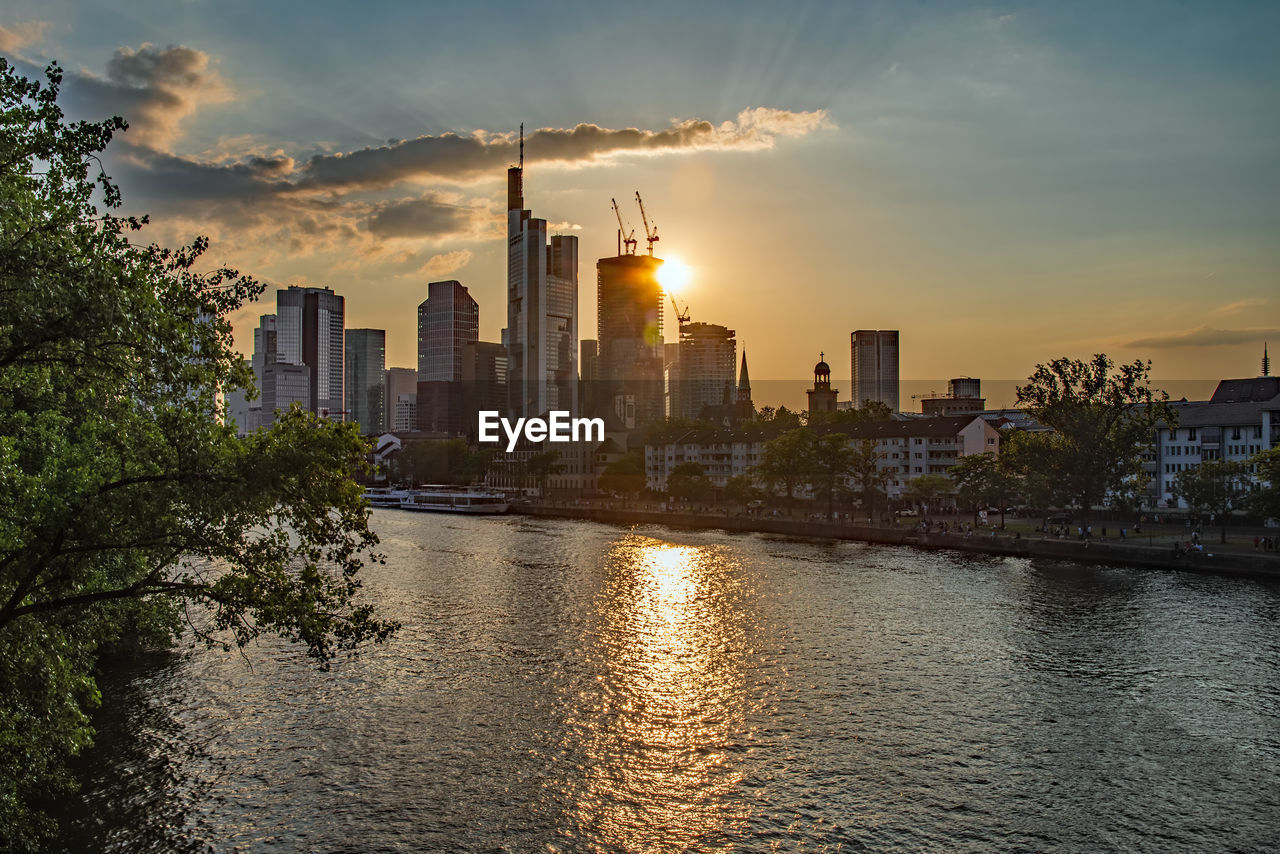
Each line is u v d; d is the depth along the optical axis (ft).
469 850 138.62
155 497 96.02
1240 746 179.42
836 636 272.10
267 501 97.55
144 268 99.45
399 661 241.14
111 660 234.58
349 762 170.50
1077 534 481.05
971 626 284.00
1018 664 238.68
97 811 148.87
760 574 399.03
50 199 94.32
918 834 143.74
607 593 351.67
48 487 97.19
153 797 154.30
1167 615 296.71
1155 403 472.03
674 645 261.85
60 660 102.68
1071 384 481.87
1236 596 328.08
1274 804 154.20
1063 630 276.82
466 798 156.04
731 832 144.56
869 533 537.24
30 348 86.02
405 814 149.79
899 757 174.40
